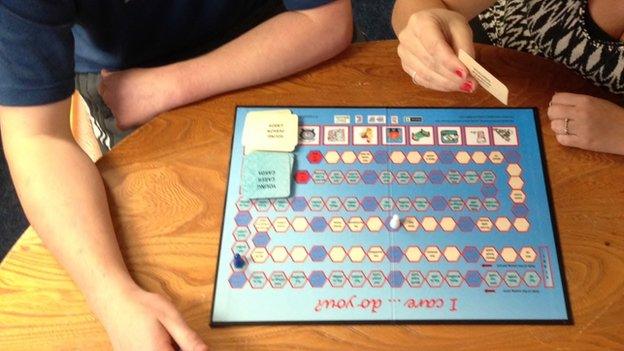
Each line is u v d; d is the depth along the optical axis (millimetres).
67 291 707
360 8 1814
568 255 703
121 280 690
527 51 1030
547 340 646
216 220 747
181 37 1027
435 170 774
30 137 790
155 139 826
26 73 771
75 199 746
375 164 782
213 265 712
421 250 709
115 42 974
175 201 766
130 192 778
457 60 800
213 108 859
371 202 749
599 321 656
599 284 681
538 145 795
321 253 711
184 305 685
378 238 719
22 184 768
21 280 715
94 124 1040
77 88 1024
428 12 869
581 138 784
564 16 976
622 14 923
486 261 701
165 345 640
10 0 731
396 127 817
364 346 650
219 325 668
